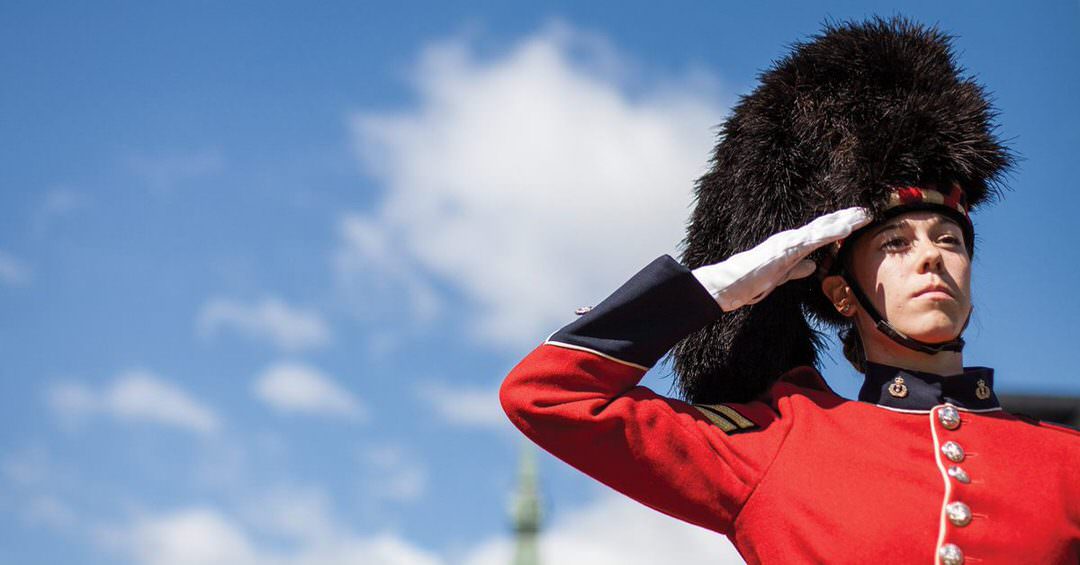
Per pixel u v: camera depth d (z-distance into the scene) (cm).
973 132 575
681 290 546
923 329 543
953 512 515
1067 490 529
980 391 553
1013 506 521
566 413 534
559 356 543
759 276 548
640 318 548
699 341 602
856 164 565
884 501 521
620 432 534
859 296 561
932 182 562
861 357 584
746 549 533
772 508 528
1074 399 640
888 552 513
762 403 565
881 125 568
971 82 598
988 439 539
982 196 591
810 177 591
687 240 621
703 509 534
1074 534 521
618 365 543
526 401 539
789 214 589
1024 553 514
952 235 555
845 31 605
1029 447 538
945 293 545
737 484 533
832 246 573
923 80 589
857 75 594
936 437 538
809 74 602
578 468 542
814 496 526
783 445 541
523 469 3697
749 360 598
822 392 572
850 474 529
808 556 520
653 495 537
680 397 604
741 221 599
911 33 604
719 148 618
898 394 548
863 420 545
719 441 542
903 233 554
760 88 611
